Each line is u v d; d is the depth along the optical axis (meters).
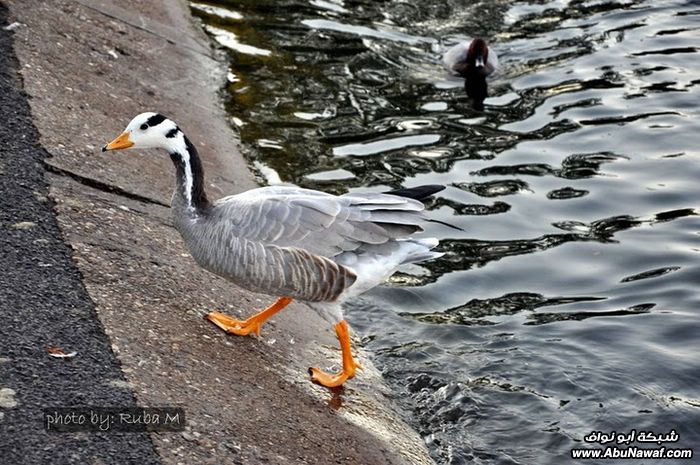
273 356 3.03
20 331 2.84
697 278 3.39
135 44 3.90
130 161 3.39
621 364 3.17
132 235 3.16
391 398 3.08
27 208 3.11
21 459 2.64
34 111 3.39
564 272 3.42
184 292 3.07
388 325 3.27
